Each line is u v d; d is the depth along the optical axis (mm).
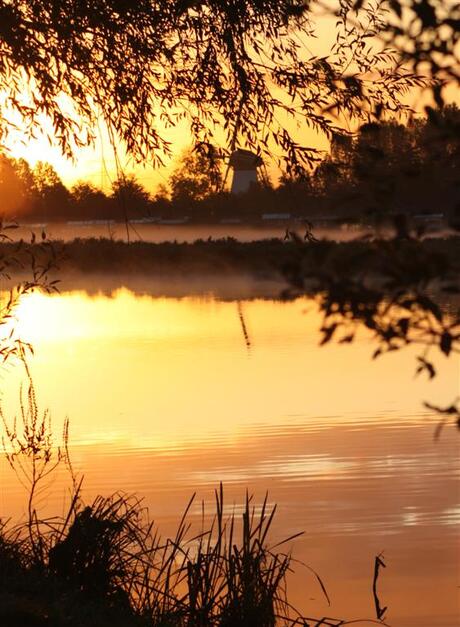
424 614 14211
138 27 13234
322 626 13539
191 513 19266
